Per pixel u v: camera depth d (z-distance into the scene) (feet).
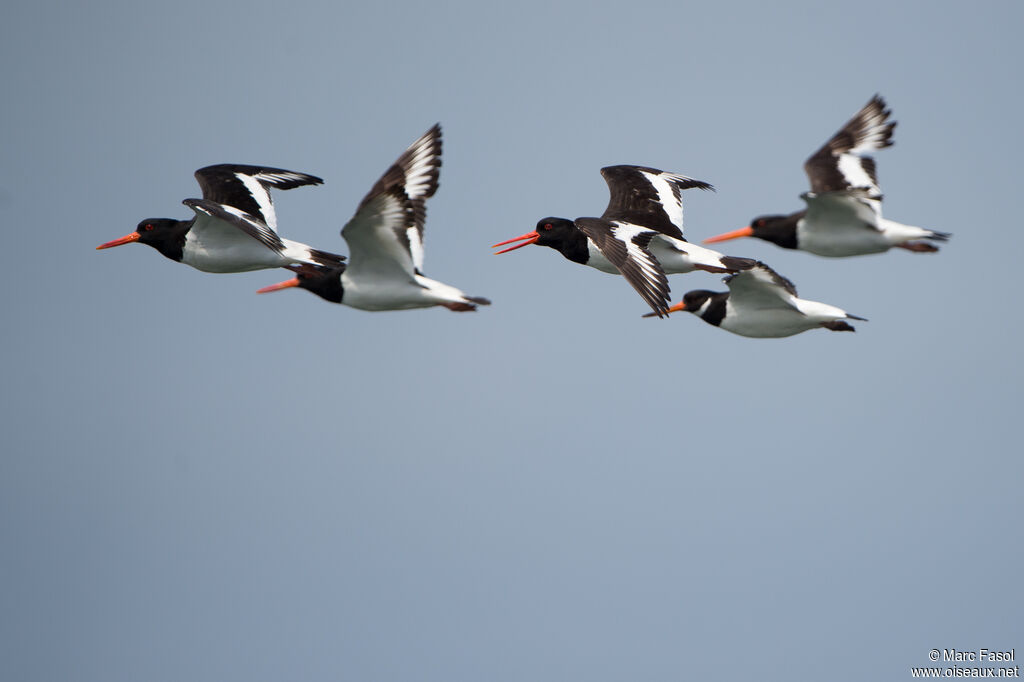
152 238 64.75
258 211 64.80
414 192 52.70
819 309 57.98
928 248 59.77
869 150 62.49
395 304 54.24
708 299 61.21
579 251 67.82
